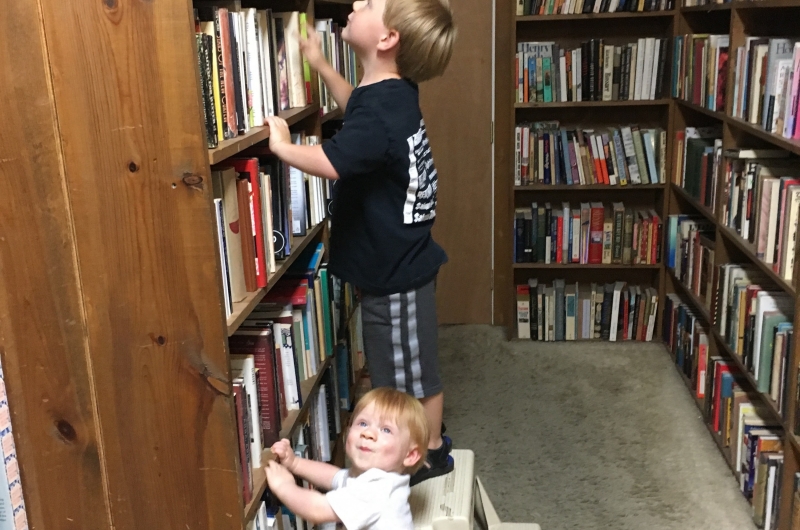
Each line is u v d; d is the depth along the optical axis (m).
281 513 1.68
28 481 1.33
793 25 2.55
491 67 3.58
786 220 2.05
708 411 2.79
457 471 1.91
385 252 1.70
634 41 3.55
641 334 3.67
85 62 1.14
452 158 3.72
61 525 1.35
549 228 3.58
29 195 1.20
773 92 2.18
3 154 1.18
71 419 1.30
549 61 3.39
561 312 3.66
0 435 1.29
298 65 1.87
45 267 1.23
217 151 1.22
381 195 1.68
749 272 2.54
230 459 1.29
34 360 1.27
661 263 3.56
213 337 1.24
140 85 1.15
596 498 2.39
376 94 1.59
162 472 1.31
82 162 1.18
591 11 3.30
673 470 2.54
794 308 2.04
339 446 2.35
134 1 1.11
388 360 1.79
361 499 1.43
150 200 1.19
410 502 1.75
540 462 2.61
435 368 1.83
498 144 3.67
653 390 3.15
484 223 3.80
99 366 1.27
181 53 1.13
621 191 3.74
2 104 1.16
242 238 1.42
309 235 1.94
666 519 2.28
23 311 1.25
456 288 3.91
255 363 1.54
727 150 2.63
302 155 1.49
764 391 2.20
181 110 1.15
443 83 3.62
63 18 1.13
